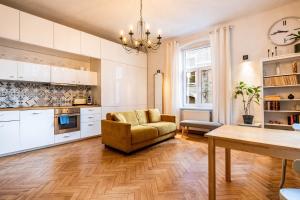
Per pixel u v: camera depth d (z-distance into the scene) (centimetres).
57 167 264
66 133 405
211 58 469
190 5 357
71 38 418
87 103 496
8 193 193
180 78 552
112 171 250
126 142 317
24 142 337
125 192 195
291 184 210
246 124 387
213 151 165
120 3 344
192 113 514
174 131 449
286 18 368
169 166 268
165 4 350
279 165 269
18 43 362
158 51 601
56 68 415
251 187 204
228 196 186
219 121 452
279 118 370
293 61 353
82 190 199
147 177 231
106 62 496
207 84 519
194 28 477
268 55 391
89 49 455
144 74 618
